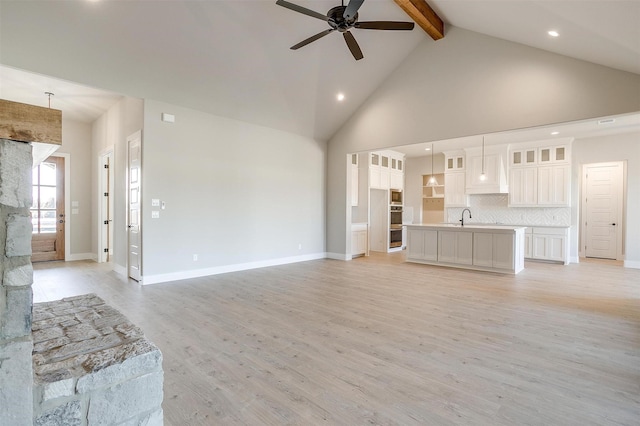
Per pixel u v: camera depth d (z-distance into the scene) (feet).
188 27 13.17
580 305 12.91
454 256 21.04
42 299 13.42
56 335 4.44
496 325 10.73
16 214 3.19
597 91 13.48
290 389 6.98
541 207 24.67
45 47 11.86
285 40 15.34
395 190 30.27
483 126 16.60
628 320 11.19
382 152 28.66
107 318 5.10
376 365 8.04
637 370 7.80
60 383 3.43
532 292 14.92
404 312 12.01
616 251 24.48
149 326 10.49
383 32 17.03
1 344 3.08
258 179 20.63
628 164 21.98
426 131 18.78
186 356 8.45
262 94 18.16
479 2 12.78
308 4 14.02
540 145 24.25
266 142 21.08
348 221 24.23
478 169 26.40
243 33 14.28
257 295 14.20
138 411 3.98
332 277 17.97
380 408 6.33
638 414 6.12
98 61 13.14
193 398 6.62
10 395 3.12
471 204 28.04
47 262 21.86
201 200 17.85
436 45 18.24
